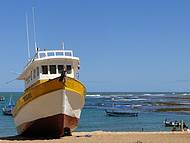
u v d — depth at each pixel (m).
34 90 31.58
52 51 33.12
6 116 97.38
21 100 34.06
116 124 77.06
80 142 30.81
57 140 31.92
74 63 33.34
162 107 130.25
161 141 32.16
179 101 172.25
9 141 31.62
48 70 32.69
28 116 33.25
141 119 88.62
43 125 32.62
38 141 31.30
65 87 30.89
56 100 31.14
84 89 33.78
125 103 160.12
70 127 34.34
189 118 90.38
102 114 104.12
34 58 33.44
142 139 33.47
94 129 66.25
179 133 39.53
